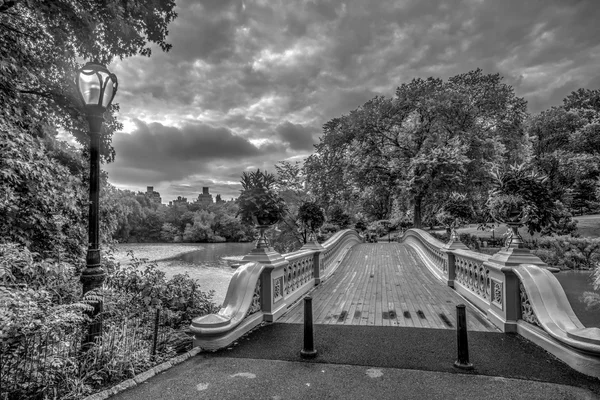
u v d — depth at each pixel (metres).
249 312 5.08
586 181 37.56
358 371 3.42
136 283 5.89
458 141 21.88
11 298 3.06
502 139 24.78
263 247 5.78
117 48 8.34
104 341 3.62
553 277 4.22
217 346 4.10
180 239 65.38
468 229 36.59
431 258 11.80
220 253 41.56
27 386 2.82
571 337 3.43
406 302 6.84
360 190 28.11
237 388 3.10
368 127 25.39
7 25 6.61
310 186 25.34
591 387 3.00
